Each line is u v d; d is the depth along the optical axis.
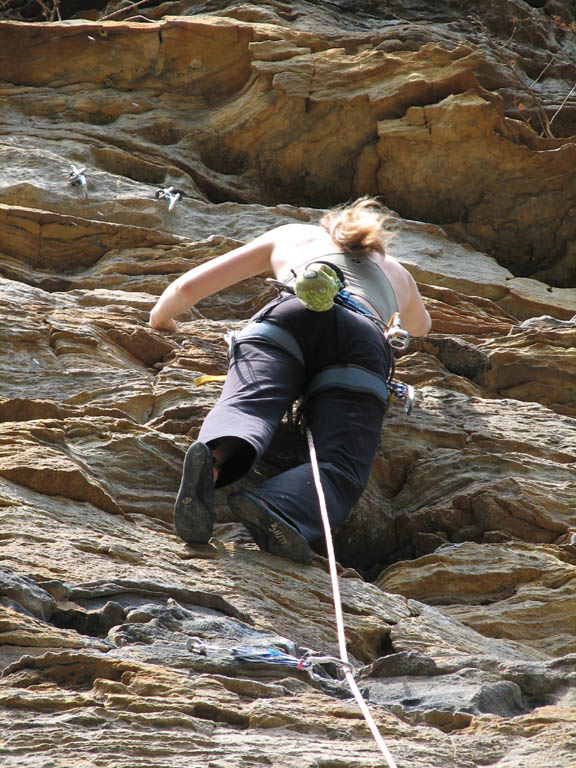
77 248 23.66
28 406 14.21
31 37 31.06
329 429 12.52
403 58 30.69
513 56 34.75
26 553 10.06
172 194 27.06
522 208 30.98
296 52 31.03
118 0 38.88
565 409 19.70
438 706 8.32
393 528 15.09
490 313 25.58
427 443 16.53
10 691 7.32
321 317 13.22
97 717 7.04
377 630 10.94
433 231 29.61
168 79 32.00
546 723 7.95
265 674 8.49
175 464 13.73
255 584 10.98
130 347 17.69
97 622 9.11
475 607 12.89
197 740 6.87
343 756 6.86
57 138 29.53
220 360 17.69
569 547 14.21
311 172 31.48
